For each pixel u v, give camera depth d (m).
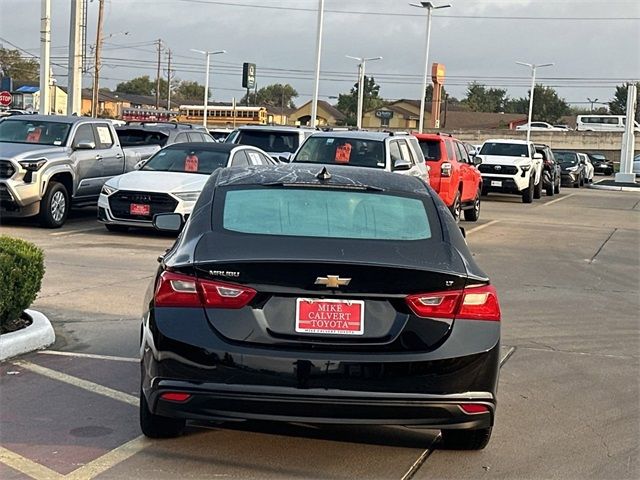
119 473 4.73
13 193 14.66
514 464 5.09
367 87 111.81
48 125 16.41
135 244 13.85
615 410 6.21
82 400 5.97
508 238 17.66
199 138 21.12
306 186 5.52
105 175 16.97
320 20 33.09
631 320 9.65
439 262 4.68
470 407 4.52
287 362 4.38
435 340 4.48
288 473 4.82
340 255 4.59
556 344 8.30
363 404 4.39
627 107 45.72
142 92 142.00
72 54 26.03
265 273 4.44
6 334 7.11
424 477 4.84
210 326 4.46
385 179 5.84
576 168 42.34
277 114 111.25
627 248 16.62
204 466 4.88
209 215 5.11
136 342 7.64
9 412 5.68
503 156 29.33
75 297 9.52
